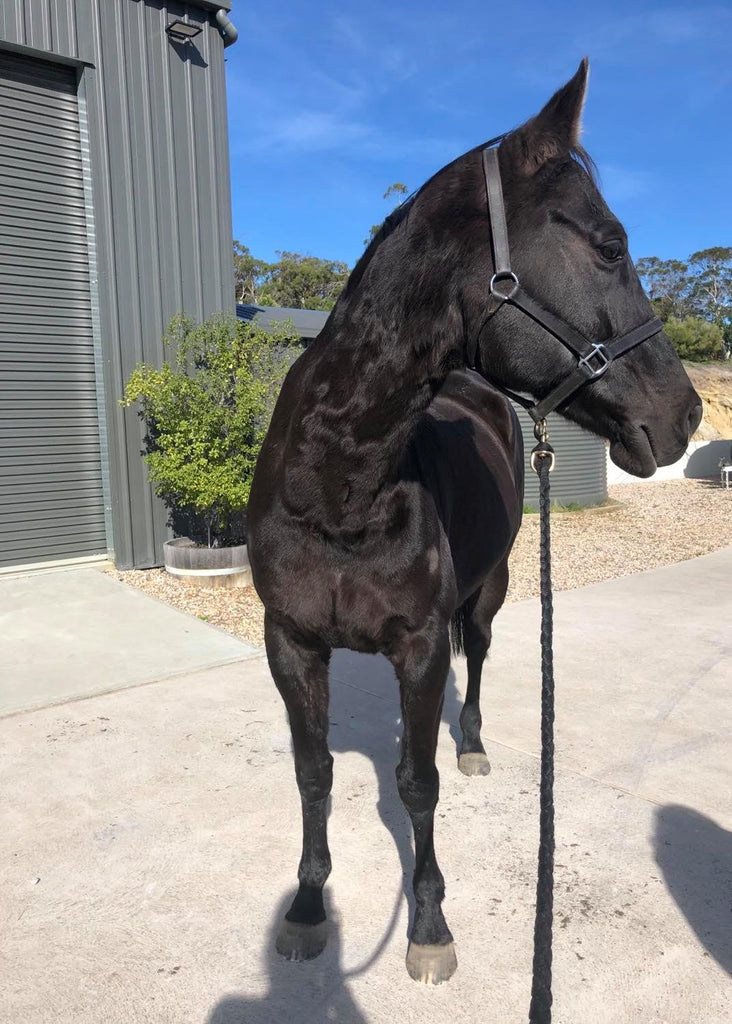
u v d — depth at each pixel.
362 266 1.62
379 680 3.86
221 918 2.02
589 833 2.41
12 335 5.82
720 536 8.30
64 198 5.99
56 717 3.31
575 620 4.92
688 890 2.12
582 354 1.46
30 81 5.74
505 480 2.58
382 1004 1.73
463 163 1.56
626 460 1.56
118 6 5.85
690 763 2.90
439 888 1.88
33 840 2.37
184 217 6.36
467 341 1.56
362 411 1.58
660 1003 1.72
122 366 6.05
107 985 1.79
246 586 5.78
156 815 2.52
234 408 5.79
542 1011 1.32
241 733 3.15
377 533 1.69
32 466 5.98
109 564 6.35
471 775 2.80
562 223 1.46
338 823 2.48
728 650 4.29
